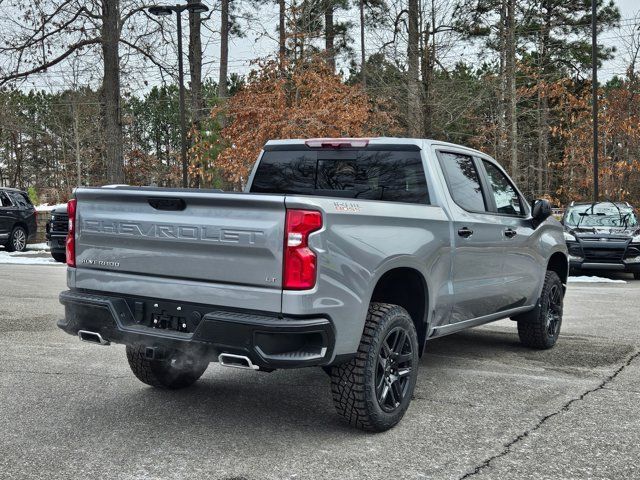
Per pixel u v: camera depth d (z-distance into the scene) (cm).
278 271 380
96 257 451
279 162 588
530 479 367
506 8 2870
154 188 439
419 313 493
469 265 546
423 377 591
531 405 507
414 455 400
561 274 760
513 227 620
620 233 1489
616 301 1115
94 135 4841
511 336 795
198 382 564
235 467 379
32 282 1233
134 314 434
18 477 362
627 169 2438
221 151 2070
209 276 402
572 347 729
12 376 574
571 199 2911
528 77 2822
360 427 435
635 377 595
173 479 362
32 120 6025
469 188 573
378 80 2208
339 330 398
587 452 409
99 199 450
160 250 420
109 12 1912
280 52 1988
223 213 397
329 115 1845
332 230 394
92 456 394
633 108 2534
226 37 2725
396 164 538
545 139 3403
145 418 464
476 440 428
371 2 2594
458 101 2200
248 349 378
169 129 7225
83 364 618
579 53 3638
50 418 462
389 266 438
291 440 423
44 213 2489
